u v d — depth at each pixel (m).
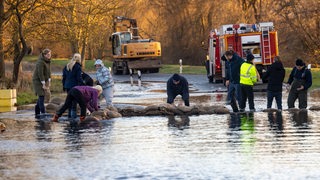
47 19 66.19
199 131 29.89
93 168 20.81
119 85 76.38
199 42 123.38
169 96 39.91
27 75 75.12
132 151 24.22
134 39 107.12
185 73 98.00
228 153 23.14
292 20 106.88
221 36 68.94
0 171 20.62
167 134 29.06
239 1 119.19
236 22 118.69
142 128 31.78
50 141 27.64
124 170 20.36
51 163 21.98
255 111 39.72
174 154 23.30
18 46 63.41
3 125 32.19
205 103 47.00
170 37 125.69
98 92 37.50
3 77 62.56
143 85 75.31
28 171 20.55
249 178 18.67
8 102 48.06
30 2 63.00
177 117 37.44
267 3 116.19
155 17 126.81
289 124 31.91
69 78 37.44
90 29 92.62
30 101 52.69
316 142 25.39
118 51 103.94
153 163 21.53
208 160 21.81
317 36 103.62
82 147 25.58
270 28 67.62
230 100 39.91
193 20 123.56
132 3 125.31
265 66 67.44
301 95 39.75
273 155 22.48
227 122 33.69
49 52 39.88
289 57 111.88
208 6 122.00
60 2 64.56
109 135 29.19
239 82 39.66
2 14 61.00
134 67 100.88
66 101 36.34
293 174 19.11
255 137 27.23
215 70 72.38
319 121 33.06
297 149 23.72
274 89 39.44
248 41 67.44
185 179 18.75
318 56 104.12
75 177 19.39
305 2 104.44
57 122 35.88
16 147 26.06
